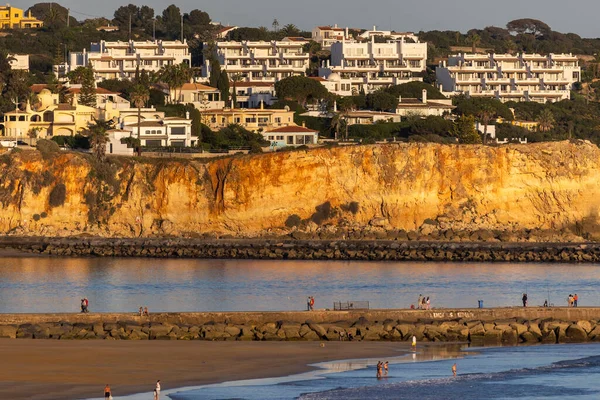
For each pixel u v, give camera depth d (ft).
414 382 592.60
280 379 594.65
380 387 577.43
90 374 588.50
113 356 637.30
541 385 589.73
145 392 552.41
